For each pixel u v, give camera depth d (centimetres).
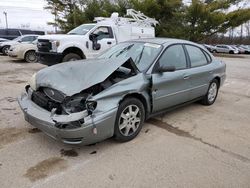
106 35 970
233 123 470
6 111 491
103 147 356
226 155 349
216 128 443
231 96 682
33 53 1230
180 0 2795
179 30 2775
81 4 3450
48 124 313
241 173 307
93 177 287
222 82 601
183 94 469
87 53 908
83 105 317
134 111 377
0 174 287
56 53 856
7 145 353
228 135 415
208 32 2947
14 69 1005
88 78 338
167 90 425
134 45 471
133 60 425
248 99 656
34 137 379
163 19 2864
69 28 3198
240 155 350
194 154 347
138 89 369
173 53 455
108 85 346
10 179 279
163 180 287
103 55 482
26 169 298
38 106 347
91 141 321
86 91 331
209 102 572
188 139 393
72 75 355
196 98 524
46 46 872
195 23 2859
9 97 593
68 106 317
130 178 288
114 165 312
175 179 290
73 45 877
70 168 304
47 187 268
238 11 2872
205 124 459
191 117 492
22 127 414
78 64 396
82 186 271
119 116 353
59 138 313
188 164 321
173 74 435
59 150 344
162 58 427
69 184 274
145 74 395
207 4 2888
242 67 1463
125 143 371
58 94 328
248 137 409
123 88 351
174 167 313
